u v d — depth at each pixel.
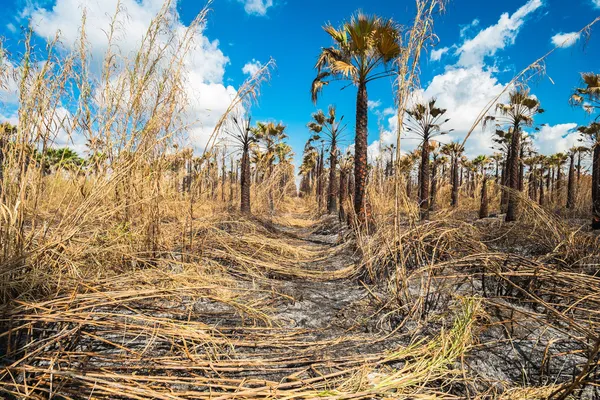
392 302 3.00
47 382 1.43
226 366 1.81
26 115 2.20
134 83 3.24
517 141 10.38
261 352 2.08
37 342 1.62
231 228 6.04
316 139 15.25
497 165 23.02
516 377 1.85
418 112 10.65
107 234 3.11
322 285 3.94
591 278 2.75
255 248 5.29
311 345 2.21
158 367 1.67
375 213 5.07
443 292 3.15
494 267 3.04
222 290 2.94
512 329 2.27
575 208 9.20
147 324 2.12
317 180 21.55
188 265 3.38
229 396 1.47
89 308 2.06
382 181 5.29
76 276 2.42
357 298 3.35
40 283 2.16
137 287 2.54
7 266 1.96
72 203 2.80
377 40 6.52
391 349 2.15
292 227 12.20
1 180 2.18
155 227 3.69
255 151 10.27
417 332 2.41
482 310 2.38
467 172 20.70
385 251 3.87
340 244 6.76
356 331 2.50
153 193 3.62
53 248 2.38
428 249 4.04
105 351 1.84
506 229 5.02
